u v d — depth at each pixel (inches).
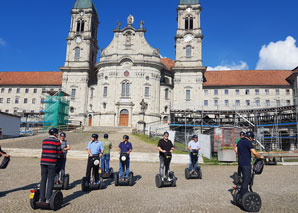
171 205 315.6
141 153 857.5
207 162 802.2
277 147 1560.0
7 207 302.8
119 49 2039.9
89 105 2148.1
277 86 2203.5
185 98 2046.0
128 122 1897.1
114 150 956.6
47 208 296.5
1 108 2596.0
